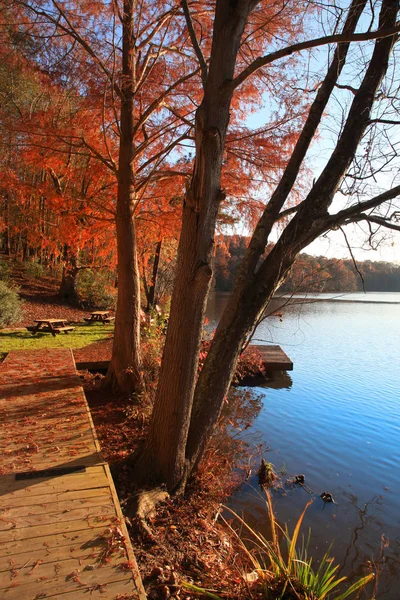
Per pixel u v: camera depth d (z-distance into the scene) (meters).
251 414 8.23
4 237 22.64
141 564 2.95
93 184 7.41
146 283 14.64
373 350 15.97
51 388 6.20
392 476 5.79
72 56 6.16
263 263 4.26
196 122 3.52
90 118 6.69
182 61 6.99
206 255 3.69
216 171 3.56
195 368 3.89
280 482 5.38
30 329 12.00
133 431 5.46
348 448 6.72
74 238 7.20
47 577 2.20
